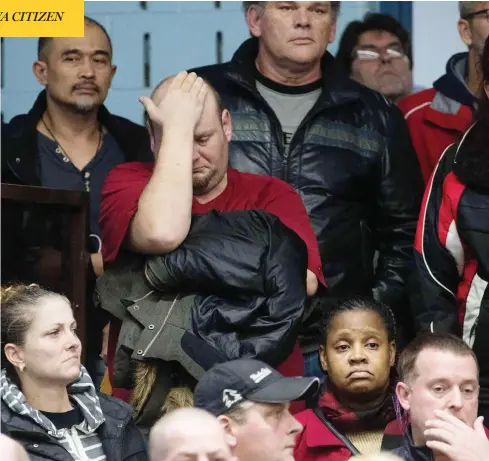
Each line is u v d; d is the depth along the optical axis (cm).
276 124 1764
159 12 1958
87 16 1925
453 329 1612
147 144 1891
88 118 1872
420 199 1811
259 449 1287
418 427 1372
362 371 1480
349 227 1766
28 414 1325
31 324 1345
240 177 1576
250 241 1457
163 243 1445
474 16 1869
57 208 1630
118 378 1446
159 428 1224
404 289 1775
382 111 1805
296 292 1446
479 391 1574
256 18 1792
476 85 1880
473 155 1616
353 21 1955
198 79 1524
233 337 1422
